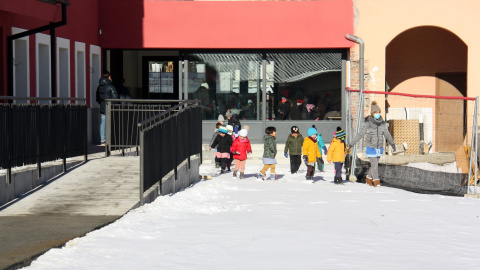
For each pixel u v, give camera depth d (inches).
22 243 463.8
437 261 439.5
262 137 1378.0
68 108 799.7
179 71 1382.9
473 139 919.7
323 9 1353.3
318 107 1374.3
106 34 1342.3
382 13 1352.1
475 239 524.4
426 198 812.6
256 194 816.3
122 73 1393.9
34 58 1035.3
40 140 724.0
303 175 1115.9
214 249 466.9
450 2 1352.1
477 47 1348.4
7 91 944.3
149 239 498.0
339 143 989.8
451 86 1469.0
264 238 508.7
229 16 1354.6
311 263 427.5
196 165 966.4
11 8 912.3
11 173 662.5
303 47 1353.3
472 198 847.7
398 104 1453.0
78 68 1243.8
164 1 1349.7
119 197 665.6
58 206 628.4
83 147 842.8
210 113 1385.3
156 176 709.9
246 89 1381.6
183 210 650.8
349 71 1363.2
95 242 479.8
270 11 1352.1
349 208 693.3
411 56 1472.7
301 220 603.2
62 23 1021.8
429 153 1359.5
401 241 508.4
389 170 1128.8
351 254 456.4
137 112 956.6
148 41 1348.4
